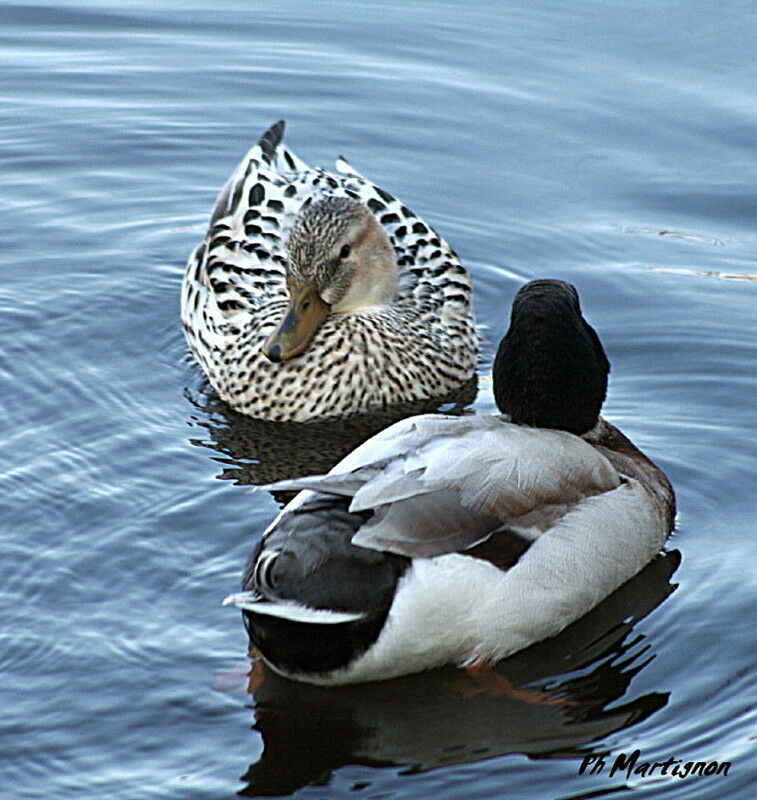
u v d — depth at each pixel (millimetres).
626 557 10445
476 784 8688
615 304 14805
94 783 8641
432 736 9125
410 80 18922
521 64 19078
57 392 13250
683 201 16531
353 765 8844
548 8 20406
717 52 19031
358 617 9055
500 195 16781
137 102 18672
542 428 10977
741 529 11297
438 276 14609
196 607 10234
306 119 18297
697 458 12227
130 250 15914
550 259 15695
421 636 9352
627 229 16125
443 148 17656
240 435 13000
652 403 13133
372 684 9570
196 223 16547
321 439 13055
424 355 13820
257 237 14586
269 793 8578
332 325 13680
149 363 14016
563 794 8602
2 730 9023
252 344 13516
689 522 11406
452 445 9836
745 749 8945
